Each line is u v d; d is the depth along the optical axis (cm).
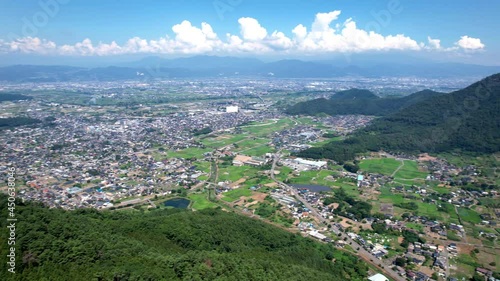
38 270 9888
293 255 15462
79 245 11131
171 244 14312
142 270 10469
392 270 15712
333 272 14912
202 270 11144
